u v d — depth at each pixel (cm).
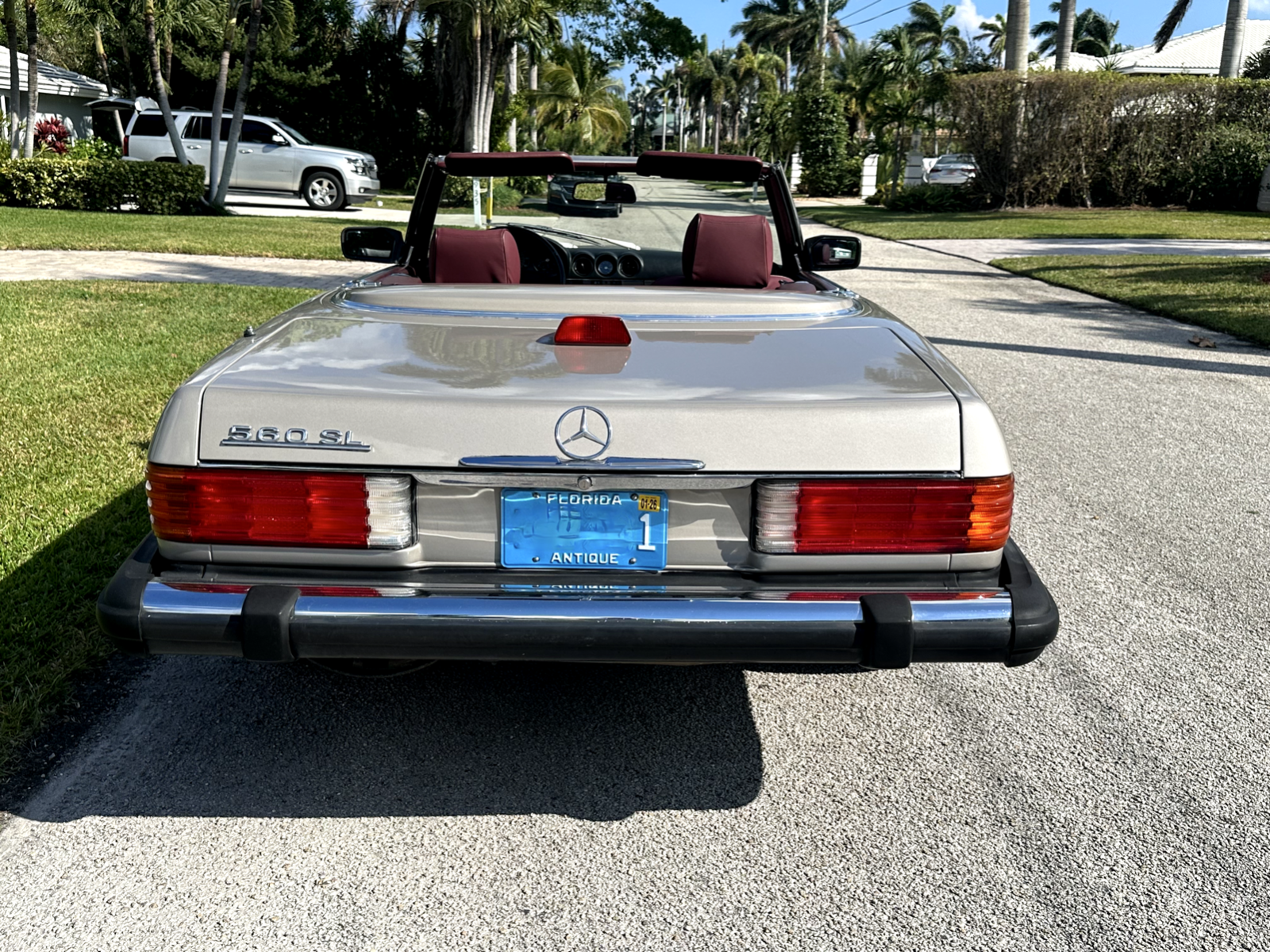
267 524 228
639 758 289
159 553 241
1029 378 762
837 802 271
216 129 1998
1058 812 267
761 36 7662
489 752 289
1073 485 523
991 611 230
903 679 334
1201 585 405
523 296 304
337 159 2234
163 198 1930
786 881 241
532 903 232
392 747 290
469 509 232
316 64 3275
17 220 1605
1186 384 750
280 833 253
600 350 262
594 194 396
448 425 226
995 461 232
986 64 3481
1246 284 1252
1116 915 231
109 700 308
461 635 226
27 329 779
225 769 278
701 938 223
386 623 225
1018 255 1716
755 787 277
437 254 354
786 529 231
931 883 241
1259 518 480
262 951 217
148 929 221
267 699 312
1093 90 2680
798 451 227
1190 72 4794
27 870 237
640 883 240
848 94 4128
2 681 306
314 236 1620
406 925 225
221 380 235
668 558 236
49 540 402
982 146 2817
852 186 4028
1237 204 2741
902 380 246
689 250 373
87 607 350
